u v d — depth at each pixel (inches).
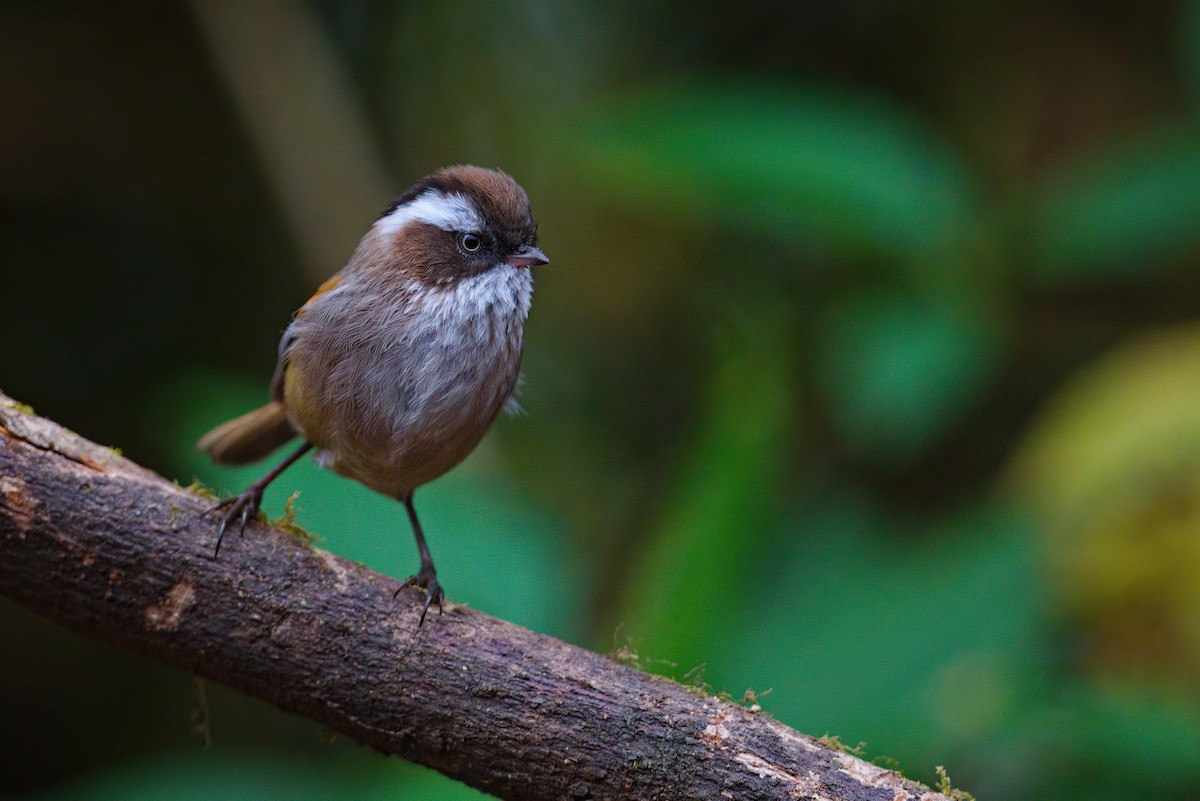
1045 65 554.6
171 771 320.2
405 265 295.6
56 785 485.1
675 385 559.8
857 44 562.3
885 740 313.0
